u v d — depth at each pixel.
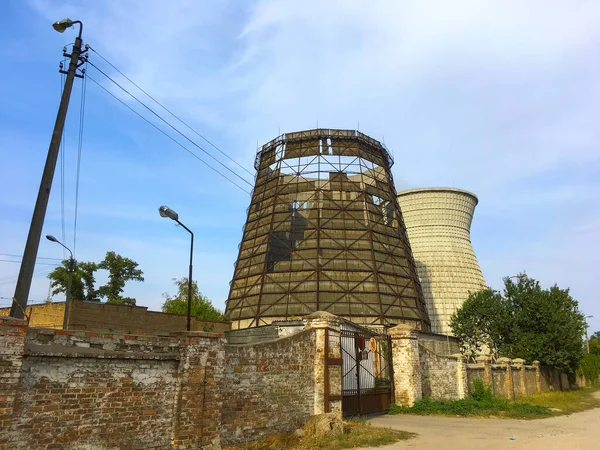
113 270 50.62
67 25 15.47
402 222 45.56
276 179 43.19
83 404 8.97
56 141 14.41
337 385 16.42
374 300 36.91
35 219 13.39
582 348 38.62
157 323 31.34
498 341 40.81
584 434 15.98
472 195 69.12
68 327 27.64
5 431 7.66
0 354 7.73
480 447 13.07
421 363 23.81
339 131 44.47
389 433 14.76
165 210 20.22
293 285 37.44
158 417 10.21
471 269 65.38
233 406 12.25
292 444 12.68
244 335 32.28
